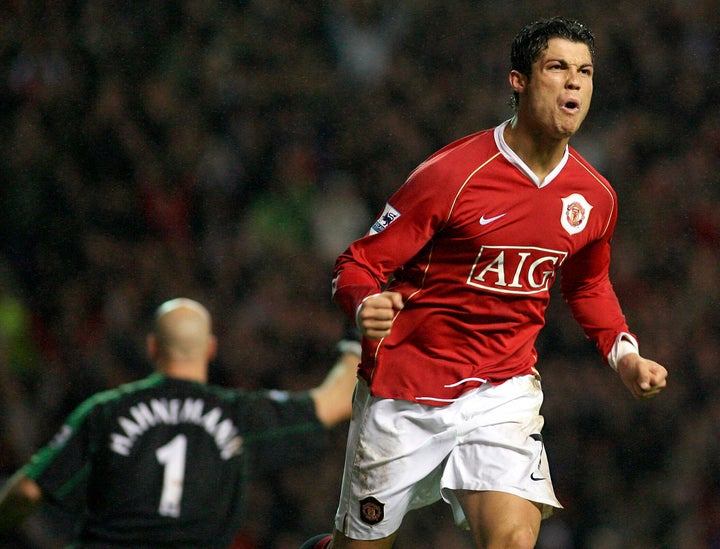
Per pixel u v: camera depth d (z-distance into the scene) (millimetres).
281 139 43250
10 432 24578
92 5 43281
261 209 41469
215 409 16906
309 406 17500
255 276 38812
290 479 31406
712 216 44281
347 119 44656
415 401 12852
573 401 36531
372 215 42844
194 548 16359
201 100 43188
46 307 36719
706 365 38906
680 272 42125
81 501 16344
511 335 13008
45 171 39031
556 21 12328
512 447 12727
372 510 13133
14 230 38312
